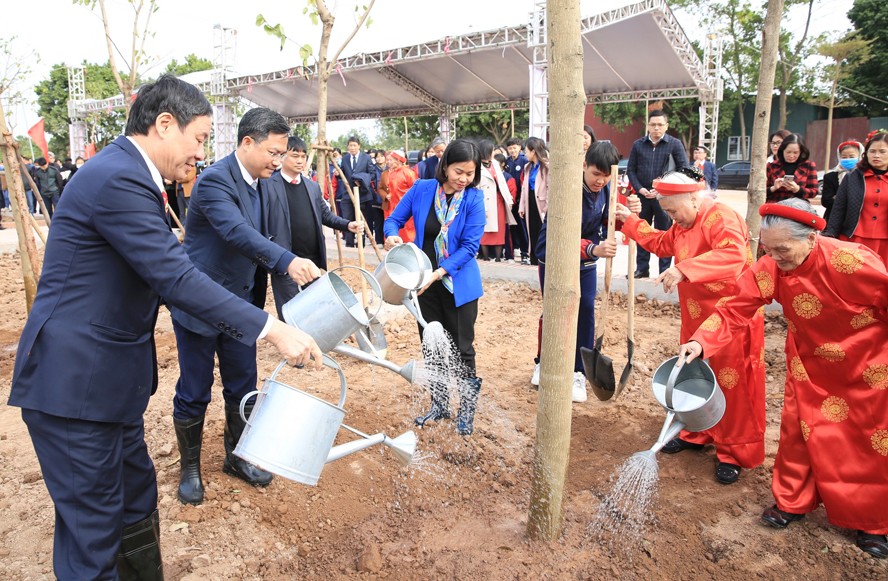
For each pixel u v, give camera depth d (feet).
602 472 12.58
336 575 9.70
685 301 12.74
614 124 110.42
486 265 29.22
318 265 17.02
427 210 13.78
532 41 39.99
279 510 11.21
